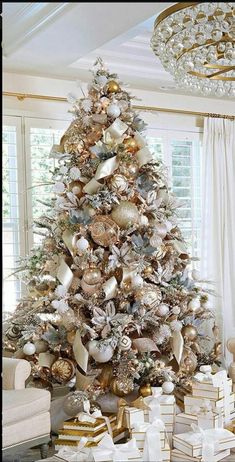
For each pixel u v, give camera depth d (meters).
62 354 4.00
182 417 3.43
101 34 3.49
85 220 3.82
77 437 3.16
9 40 3.83
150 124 5.61
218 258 5.85
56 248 4.05
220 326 5.72
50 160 4.94
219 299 5.79
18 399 3.18
